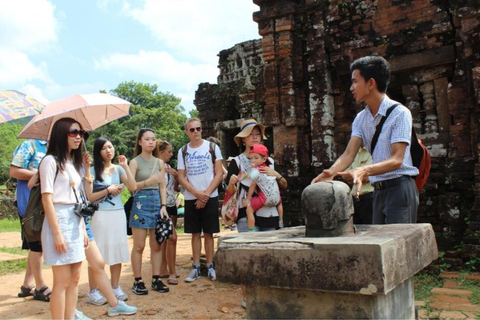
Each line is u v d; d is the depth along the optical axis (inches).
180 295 211.6
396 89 315.0
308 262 97.3
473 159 258.8
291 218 322.0
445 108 277.6
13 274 268.7
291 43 338.6
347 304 99.0
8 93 209.3
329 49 320.5
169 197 256.2
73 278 152.8
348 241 95.3
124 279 248.2
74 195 152.9
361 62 149.4
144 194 214.8
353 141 157.6
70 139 152.4
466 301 187.6
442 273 231.0
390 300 106.6
